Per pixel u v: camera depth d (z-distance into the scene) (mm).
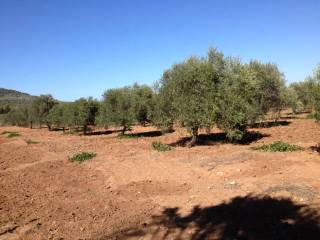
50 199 11414
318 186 10102
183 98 20438
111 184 12906
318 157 13961
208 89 20094
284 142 19062
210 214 8758
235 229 7645
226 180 11961
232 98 19766
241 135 20234
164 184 12195
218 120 20188
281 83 31359
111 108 32094
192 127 20672
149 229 8180
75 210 10016
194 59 21422
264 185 10727
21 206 10820
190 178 12734
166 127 22797
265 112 30031
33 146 27703
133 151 20641
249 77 20938
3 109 101312
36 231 8594
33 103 59469
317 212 8172
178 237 7559
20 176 15703
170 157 17406
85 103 39094
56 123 48062
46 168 17125
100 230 8359
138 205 10070
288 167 12719
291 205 8805
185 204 9805
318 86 14234
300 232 7180
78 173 15344
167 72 22594
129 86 33875
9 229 8828
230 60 21594
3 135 45594
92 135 37281
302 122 30906
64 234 8266
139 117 31156
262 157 14961
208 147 19672
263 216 8266
